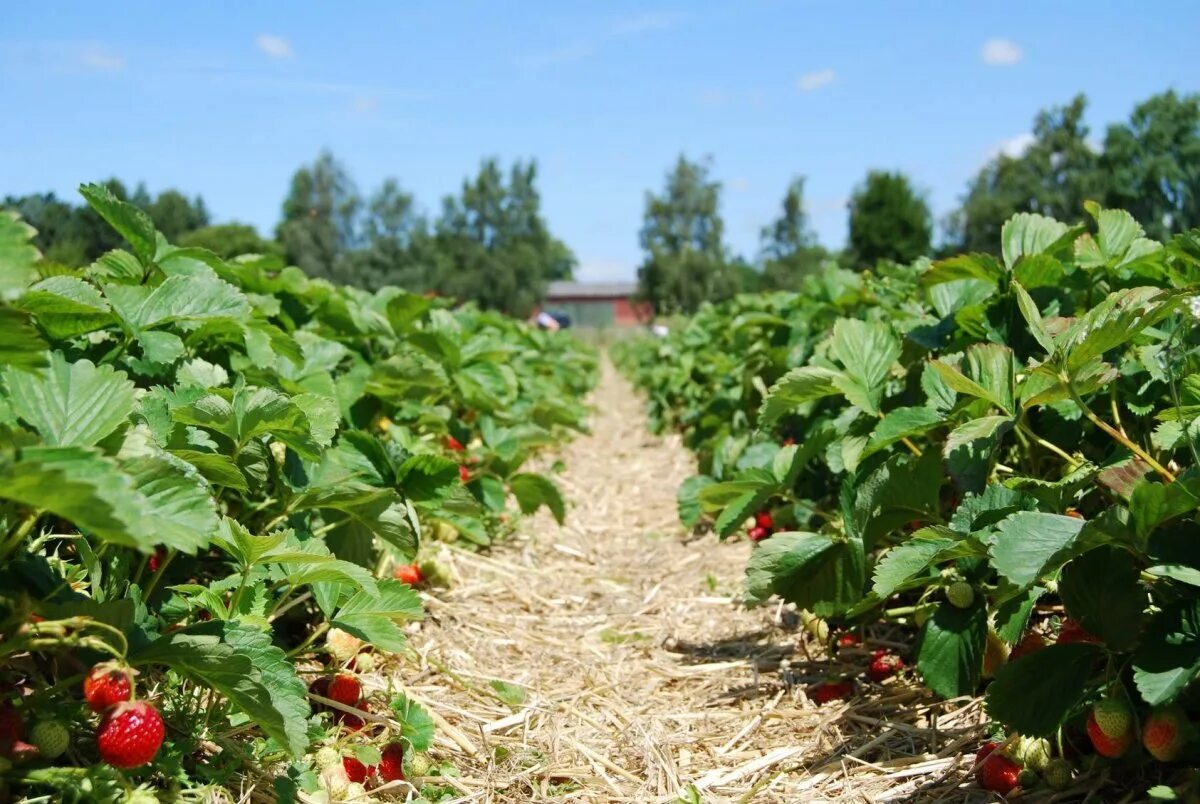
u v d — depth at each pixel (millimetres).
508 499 7742
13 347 2018
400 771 3090
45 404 2256
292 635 3938
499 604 5211
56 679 2455
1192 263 3883
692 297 60344
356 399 5035
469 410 7609
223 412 3072
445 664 4184
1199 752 2477
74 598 2441
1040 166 42000
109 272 4117
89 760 2439
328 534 3938
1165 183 38188
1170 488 2348
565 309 92062
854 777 3195
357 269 67125
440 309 7387
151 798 2242
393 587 3215
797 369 4074
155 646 2342
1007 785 2879
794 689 3936
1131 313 2785
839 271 7629
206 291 3629
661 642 4742
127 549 2904
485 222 82375
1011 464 4164
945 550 2893
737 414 7895
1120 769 2764
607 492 8961
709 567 6059
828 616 3752
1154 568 2398
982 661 3025
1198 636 2393
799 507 5039
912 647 4070
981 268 4301
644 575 6051
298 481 3645
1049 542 2537
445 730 3520
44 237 24906
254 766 2787
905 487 3488
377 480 3982
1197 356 3252
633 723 3752
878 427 3598
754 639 4652
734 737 3613
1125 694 2588
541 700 3953
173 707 2717
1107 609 2604
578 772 3332
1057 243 4348
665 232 75062
